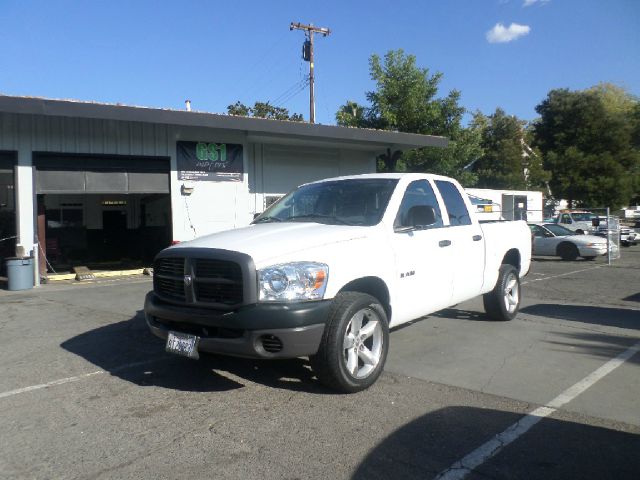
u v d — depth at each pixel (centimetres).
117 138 1481
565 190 4441
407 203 572
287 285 429
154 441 382
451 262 612
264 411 435
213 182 1644
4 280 1385
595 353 597
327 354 446
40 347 658
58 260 1825
